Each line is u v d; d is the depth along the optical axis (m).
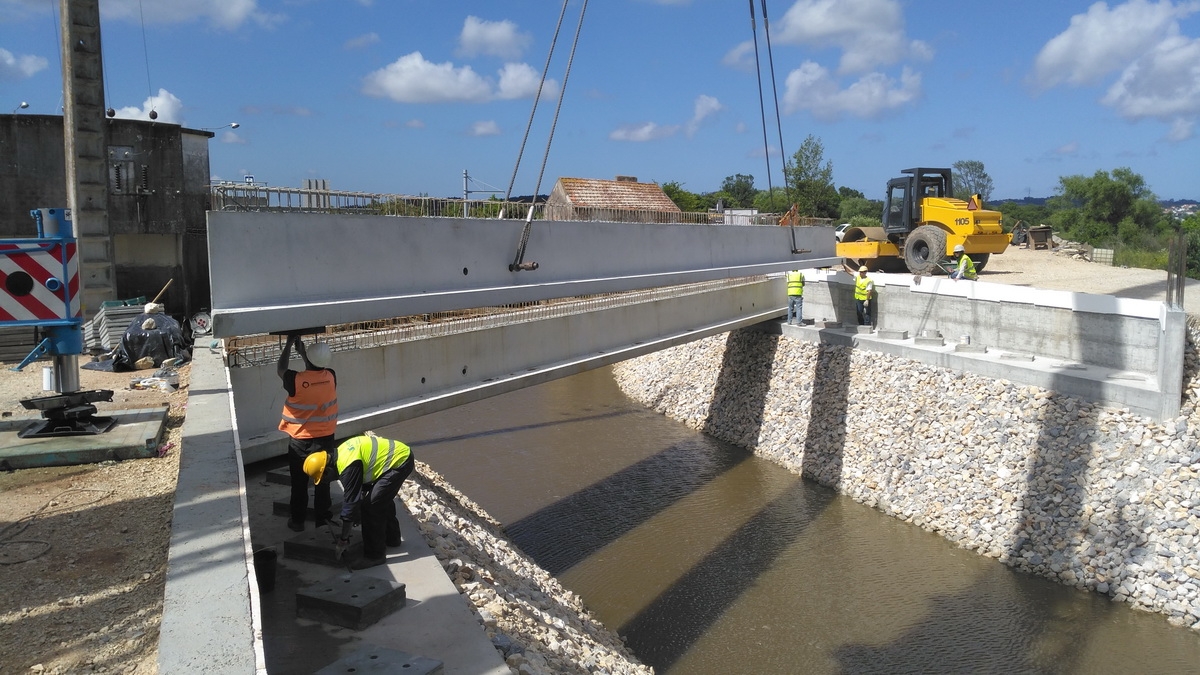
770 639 11.02
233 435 6.93
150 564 5.65
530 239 10.56
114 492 6.95
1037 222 66.81
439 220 9.16
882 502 15.84
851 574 12.97
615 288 11.91
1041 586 12.47
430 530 9.44
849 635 11.15
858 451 17.27
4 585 5.29
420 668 5.14
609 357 14.88
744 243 15.95
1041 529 13.31
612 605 11.88
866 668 10.38
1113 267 29.66
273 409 9.94
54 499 6.76
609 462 18.75
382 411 10.65
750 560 13.47
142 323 11.81
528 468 18.20
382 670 5.09
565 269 11.27
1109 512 12.78
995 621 11.48
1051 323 16.50
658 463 18.73
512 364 12.89
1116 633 11.12
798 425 19.20
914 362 17.89
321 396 7.34
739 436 20.45
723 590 12.41
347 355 10.31
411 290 8.84
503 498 16.19
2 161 17.53
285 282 7.59
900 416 17.11
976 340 18.12
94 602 5.12
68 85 12.69
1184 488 12.29
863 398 18.25
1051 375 14.91
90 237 13.06
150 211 15.82
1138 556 12.11
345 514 6.64
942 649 10.79
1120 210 59.53
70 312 7.98
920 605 11.97
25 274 7.78
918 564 13.34
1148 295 20.89
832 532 14.69
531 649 7.13
